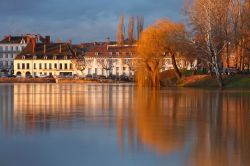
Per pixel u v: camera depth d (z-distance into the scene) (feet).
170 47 375.04
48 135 105.19
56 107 180.65
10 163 78.33
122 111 162.91
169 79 407.23
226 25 338.54
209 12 335.88
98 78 619.67
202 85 370.73
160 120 134.21
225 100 212.84
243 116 144.87
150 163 78.13
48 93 295.28
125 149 89.25
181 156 82.79
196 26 342.64
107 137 102.58
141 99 226.38
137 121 132.05
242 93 269.64
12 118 139.54
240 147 90.43
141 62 387.14
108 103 201.57
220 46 347.15
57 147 91.04
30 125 122.42
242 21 338.54
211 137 102.27
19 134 106.52
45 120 134.10
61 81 606.55
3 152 86.43
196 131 111.55
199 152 85.92
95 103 201.87
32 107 180.75
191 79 388.37
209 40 335.47
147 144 94.12
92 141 97.60
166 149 88.89
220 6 337.11
